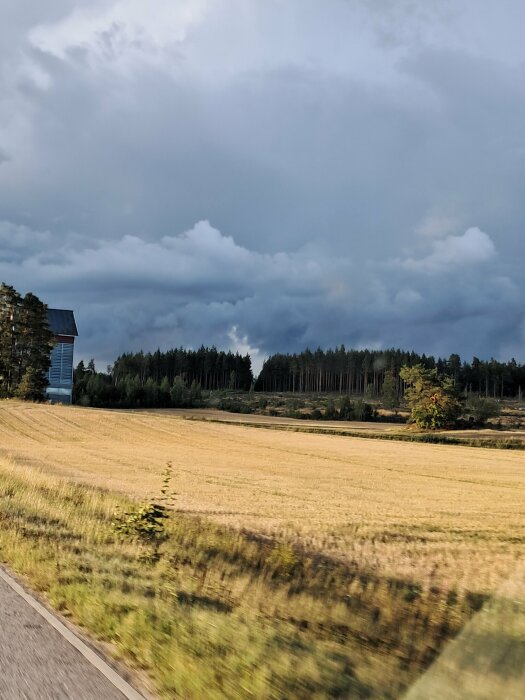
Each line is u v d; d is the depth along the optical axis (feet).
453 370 636.48
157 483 107.04
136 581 30.09
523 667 18.83
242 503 86.74
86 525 46.93
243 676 17.69
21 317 351.87
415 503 101.24
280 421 362.53
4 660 19.11
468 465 176.24
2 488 66.49
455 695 17.54
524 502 107.86
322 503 93.50
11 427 235.40
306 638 23.16
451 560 51.96
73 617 23.97
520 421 382.42
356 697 17.08
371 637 25.04
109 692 16.88
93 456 161.89
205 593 29.78
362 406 425.28
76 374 492.54
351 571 43.68
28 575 31.01
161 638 20.71
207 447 206.90
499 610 25.55
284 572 39.58
